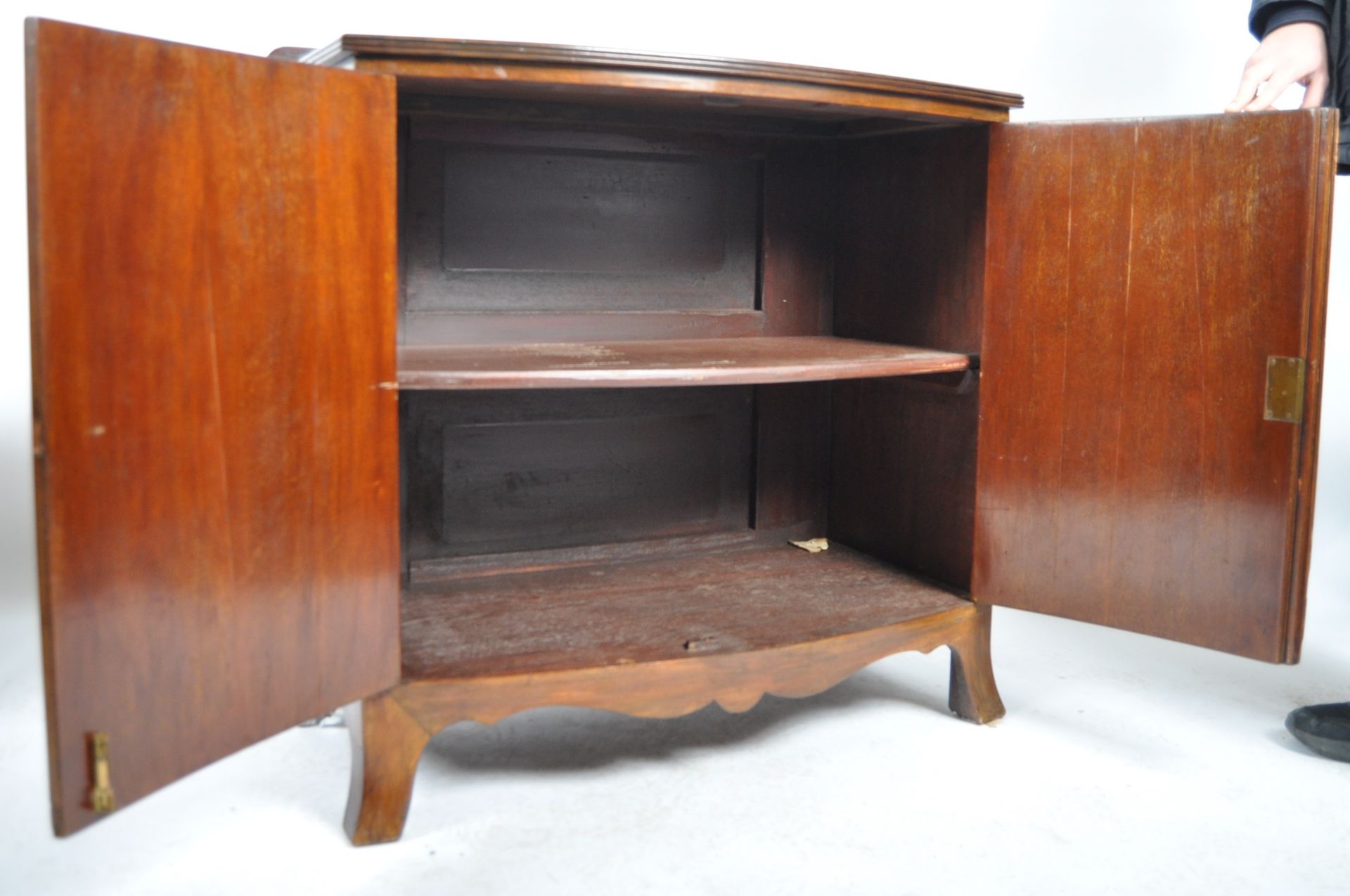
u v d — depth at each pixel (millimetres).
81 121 1356
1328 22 2211
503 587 2352
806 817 1960
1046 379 2213
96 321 1389
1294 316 1938
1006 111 2211
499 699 1902
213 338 1521
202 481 1526
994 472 2289
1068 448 2205
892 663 2711
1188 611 2113
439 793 2037
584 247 2439
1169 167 2045
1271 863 1822
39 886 1724
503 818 1948
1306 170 1904
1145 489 2131
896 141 2482
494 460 2408
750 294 2637
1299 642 2008
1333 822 1955
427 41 1732
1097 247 2135
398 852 1838
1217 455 2047
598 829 1916
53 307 1344
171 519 1493
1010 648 2797
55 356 1350
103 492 1412
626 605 2262
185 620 1524
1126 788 2070
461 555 2395
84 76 1354
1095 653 2770
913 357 2238
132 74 1402
